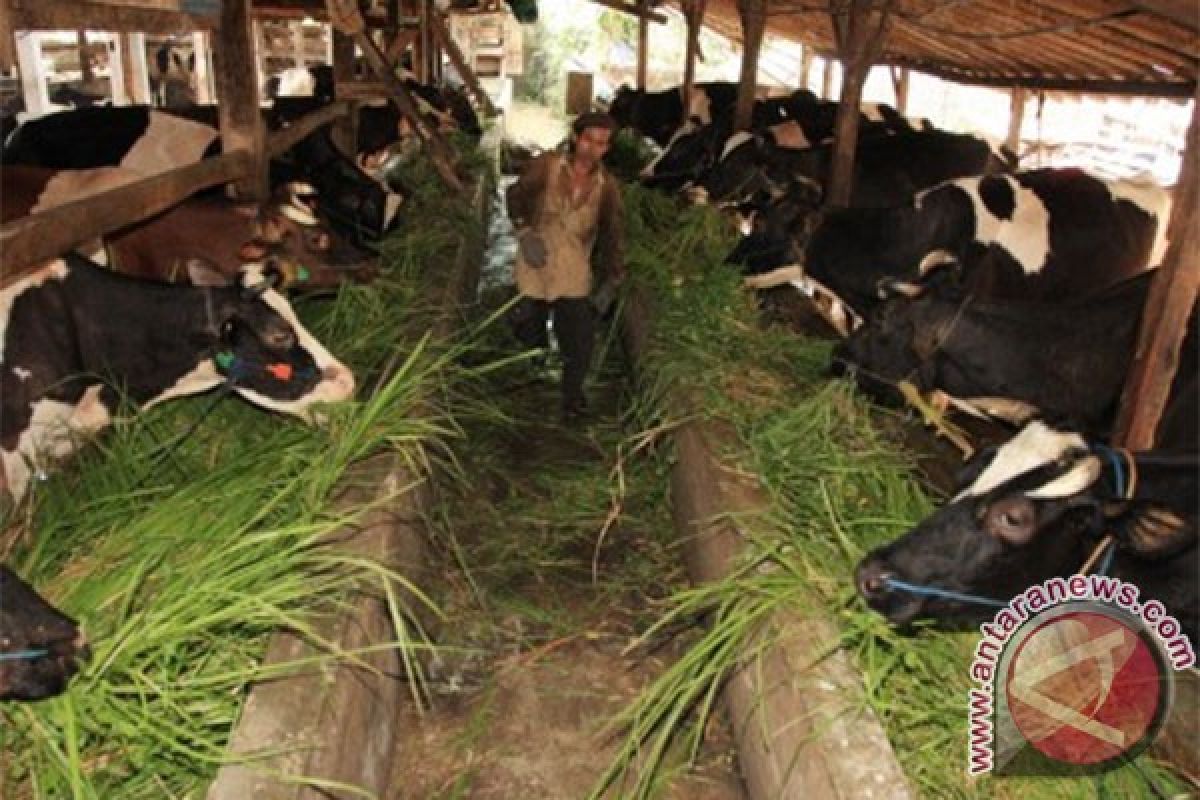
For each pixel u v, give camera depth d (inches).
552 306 234.2
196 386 172.7
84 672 107.1
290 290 234.2
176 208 214.5
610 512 203.6
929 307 189.2
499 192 505.7
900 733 118.8
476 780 138.8
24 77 398.3
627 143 562.6
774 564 142.0
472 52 955.3
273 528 142.2
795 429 175.2
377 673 136.8
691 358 215.2
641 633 169.6
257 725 110.3
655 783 135.7
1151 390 141.3
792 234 285.1
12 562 131.4
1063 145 542.9
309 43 761.6
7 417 150.1
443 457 215.8
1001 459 120.0
